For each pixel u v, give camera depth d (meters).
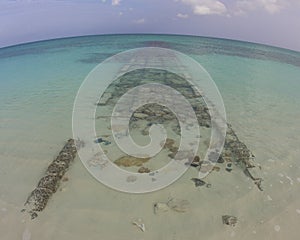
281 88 11.92
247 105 9.43
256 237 3.94
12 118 8.18
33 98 10.13
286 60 20.58
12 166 5.72
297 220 4.27
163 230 4.08
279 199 4.74
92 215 4.36
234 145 6.38
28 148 6.41
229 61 18.78
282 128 7.60
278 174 5.45
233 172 5.45
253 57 21.27
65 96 10.25
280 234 4.00
